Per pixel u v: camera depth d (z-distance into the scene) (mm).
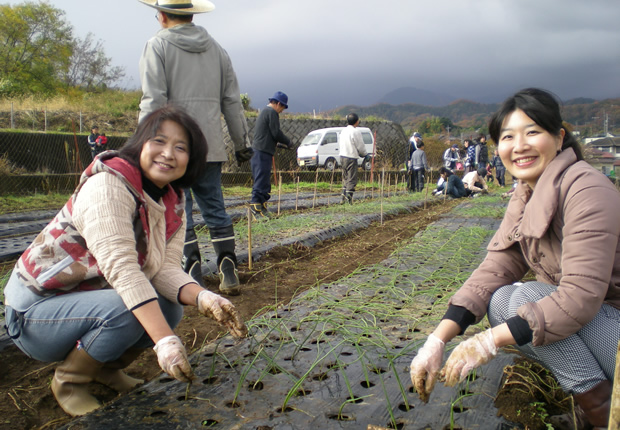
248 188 16375
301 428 1740
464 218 8398
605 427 1613
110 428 1760
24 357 2732
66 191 14672
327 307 3191
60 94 32969
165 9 3359
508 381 1991
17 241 6105
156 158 2025
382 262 4605
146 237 2086
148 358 2768
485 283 1891
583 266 1533
